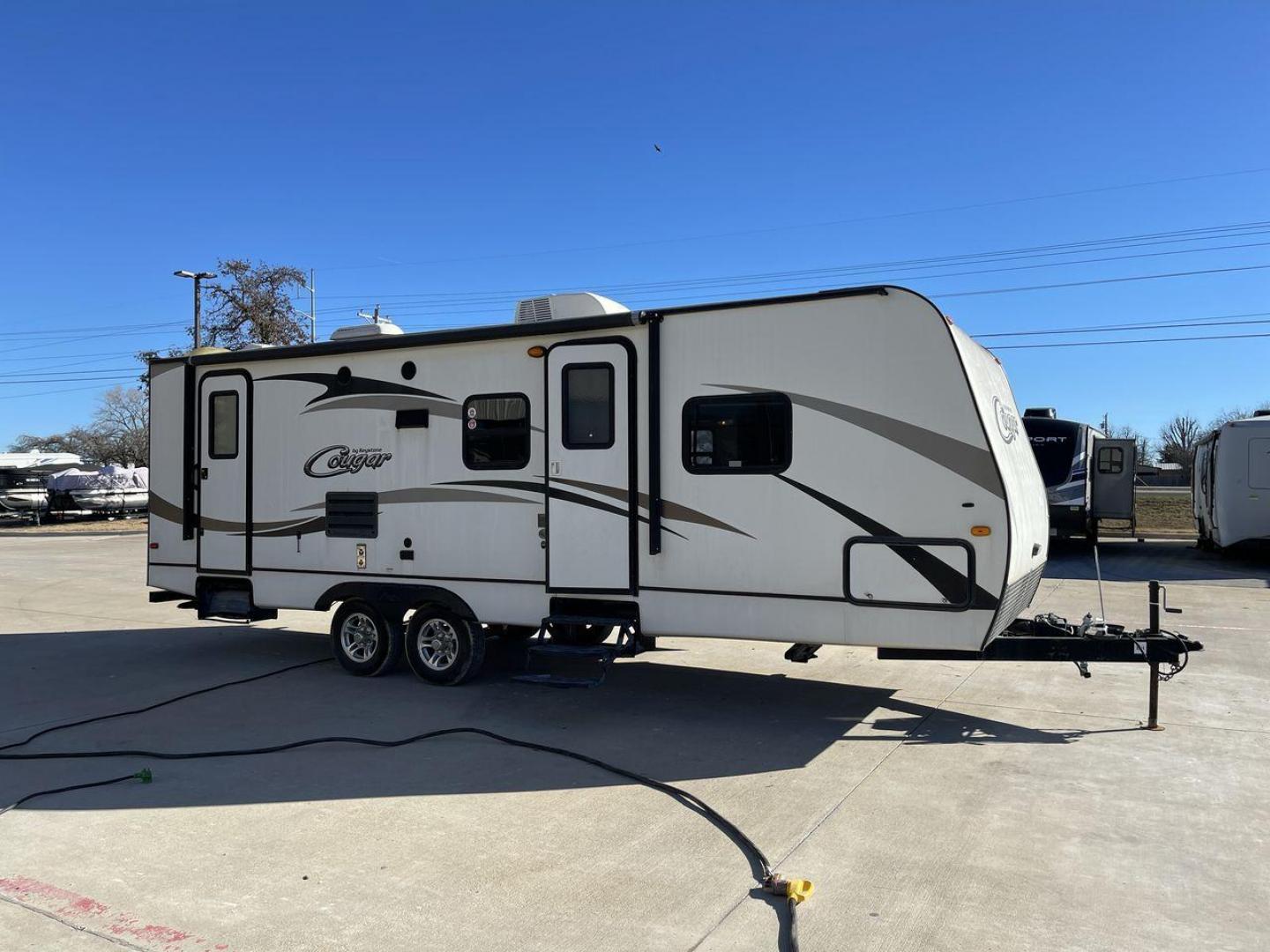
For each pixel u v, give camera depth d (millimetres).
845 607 5922
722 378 6293
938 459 5668
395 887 3926
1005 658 6098
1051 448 18266
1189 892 3859
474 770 5496
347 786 5211
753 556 6191
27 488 37562
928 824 4617
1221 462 17078
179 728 6457
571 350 6770
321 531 8047
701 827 4602
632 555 6590
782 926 3574
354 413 7875
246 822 4680
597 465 6695
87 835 4516
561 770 5492
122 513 37812
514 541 7125
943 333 5680
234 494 8508
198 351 8828
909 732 6301
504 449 7164
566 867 4121
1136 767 5512
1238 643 9469
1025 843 4379
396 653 8023
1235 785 5199
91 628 11180
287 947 3422
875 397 5840
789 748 5922
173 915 3674
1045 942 3439
